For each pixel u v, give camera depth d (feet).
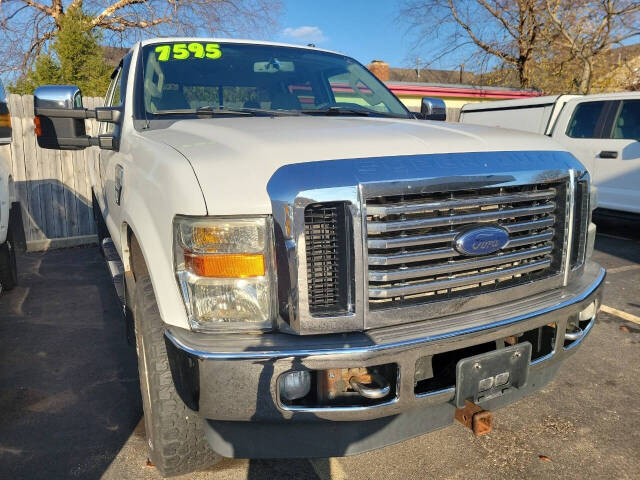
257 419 6.26
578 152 26.78
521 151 7.51
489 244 6.98
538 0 54.95
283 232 6.08
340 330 6.32
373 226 6.30
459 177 6.66
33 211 23.47
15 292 17.38
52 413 9.96
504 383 7.19
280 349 6.07
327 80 12.00
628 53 55.42
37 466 8.38
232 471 8.32
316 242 6.24
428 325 6.70
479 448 8.95
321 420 6.40
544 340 7.95
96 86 40.11
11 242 16.98
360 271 6.25
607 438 9.22
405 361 6.37
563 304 7.56
